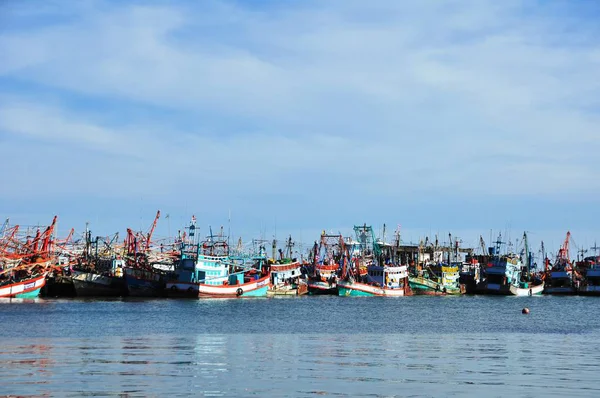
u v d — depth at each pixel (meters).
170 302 174.75
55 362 70.19
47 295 188.88
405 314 152.38
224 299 192.12
